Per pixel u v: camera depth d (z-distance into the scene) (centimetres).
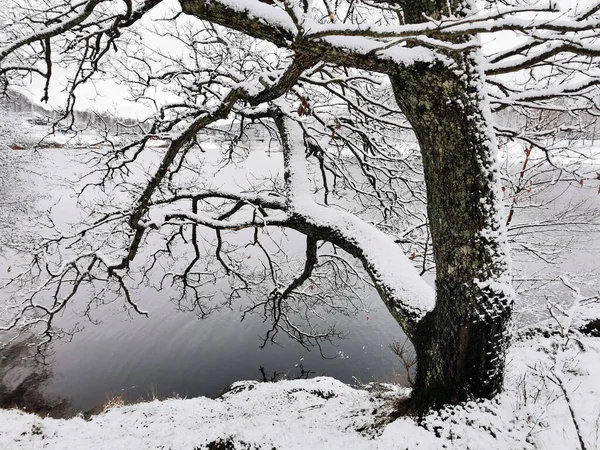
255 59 726
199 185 874
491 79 348
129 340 1302
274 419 496
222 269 1521
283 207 534
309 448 364
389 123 522
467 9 240
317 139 704
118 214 709
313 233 485
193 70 666
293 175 541
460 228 277
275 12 228
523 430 284
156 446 470
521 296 920
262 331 1367
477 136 263
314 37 180
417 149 819
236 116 722
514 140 447
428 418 310
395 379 881
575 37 192
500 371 299
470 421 289
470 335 285
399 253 421
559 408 320
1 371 1123
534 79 425
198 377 1126
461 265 280
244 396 753
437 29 154
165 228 1459
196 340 1315
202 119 393
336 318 1388
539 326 575
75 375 1124
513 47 255
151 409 660
